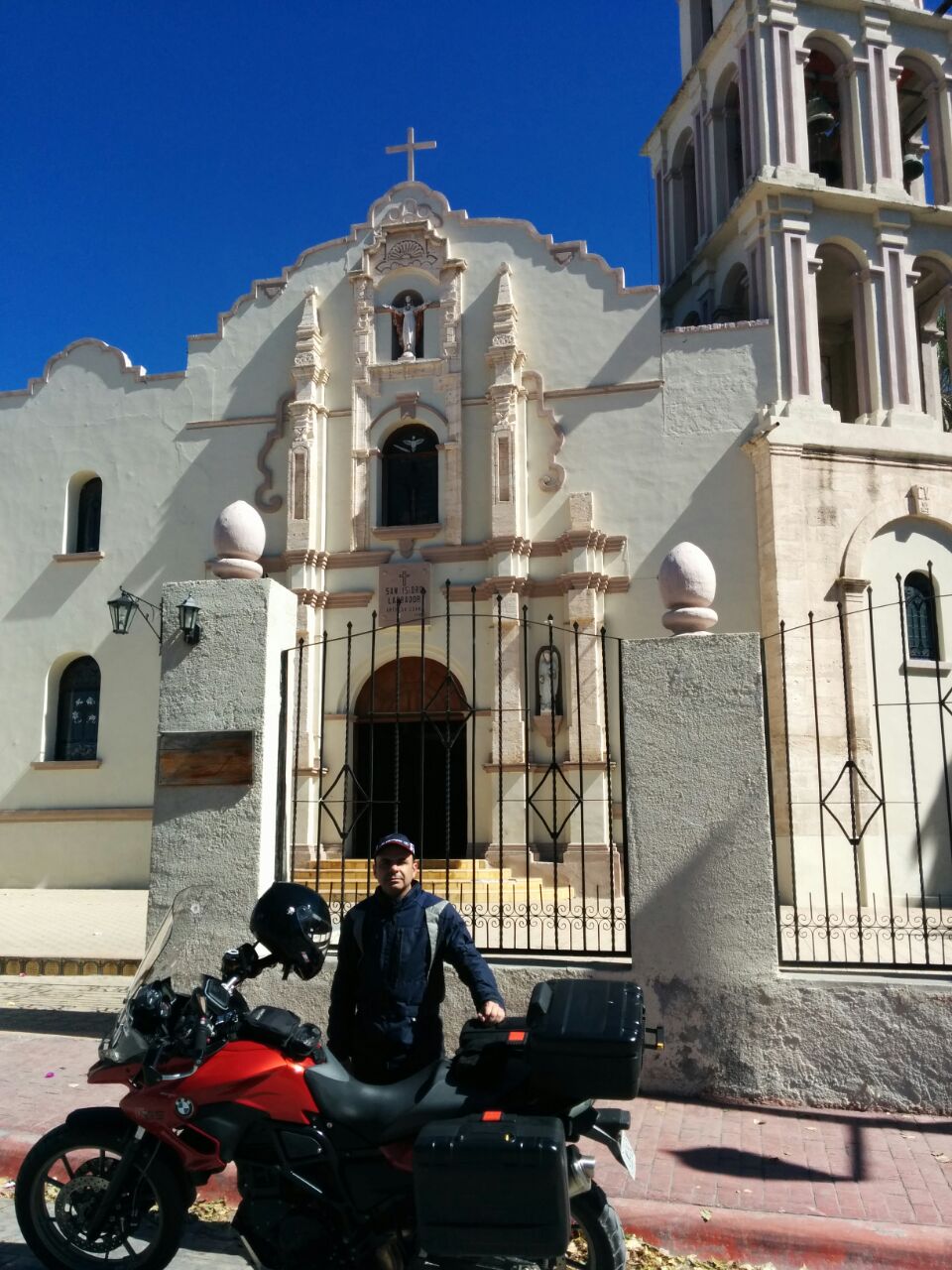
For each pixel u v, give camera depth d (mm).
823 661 17859
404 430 20922
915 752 17891
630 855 6930
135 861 20000
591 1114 4094
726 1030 6629
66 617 21234
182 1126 4262
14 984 10992
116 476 21578
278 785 7746
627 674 7121
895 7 21375
